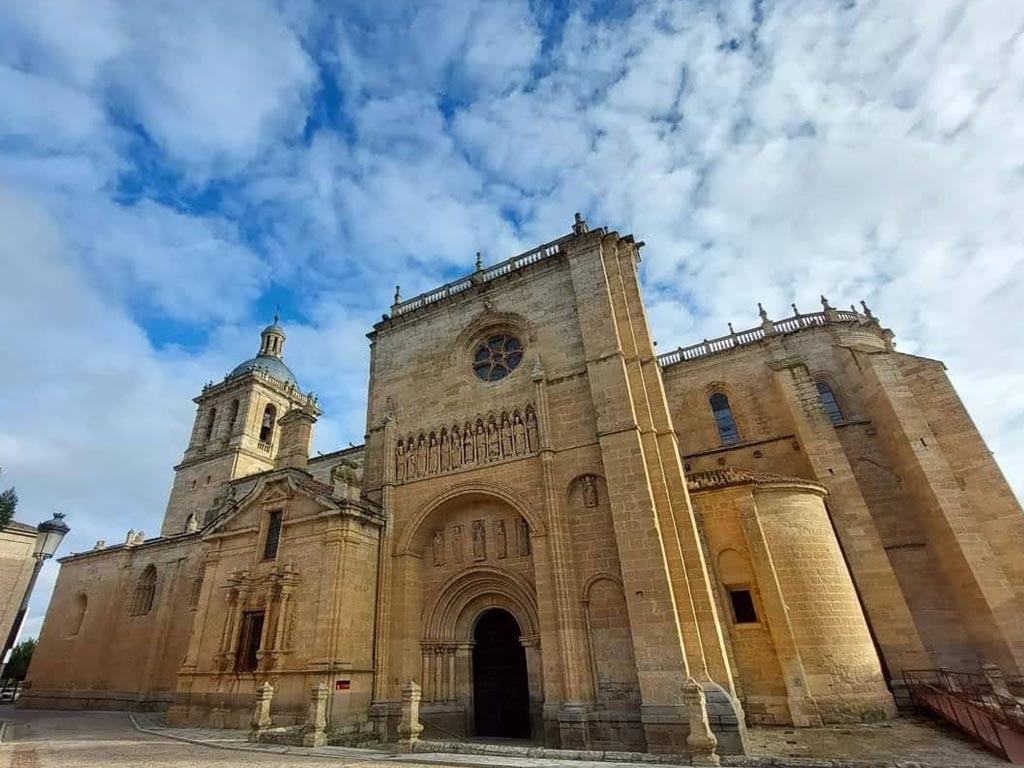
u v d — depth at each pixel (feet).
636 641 68.23
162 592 140.15
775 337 123.34
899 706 76.18
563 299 98.48
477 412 97.50
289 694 77.71
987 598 80.07
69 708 137.59
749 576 78.95
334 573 83.35
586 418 86.22
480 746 56.80
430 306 114.83
